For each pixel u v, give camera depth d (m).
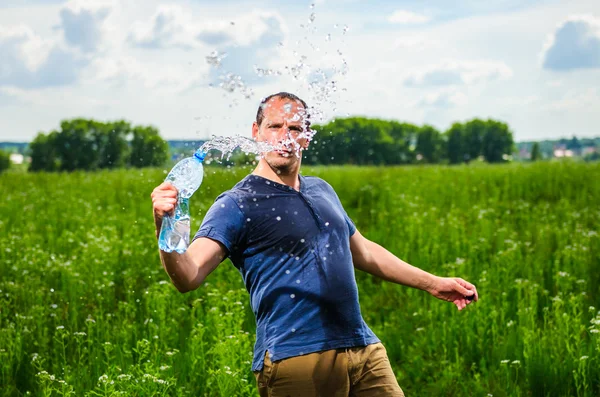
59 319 6.70
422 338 6.41
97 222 11.85
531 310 6.39
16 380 5.61
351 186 15.45
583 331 6.31
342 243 3.53
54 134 43.69
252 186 3.51
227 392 4.95
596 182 15.77
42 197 15.85
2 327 6.66
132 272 8.31
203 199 12.33
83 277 8.12
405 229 10.25
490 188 15.62
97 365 5.52
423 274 3.97
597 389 5.42
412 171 20.39
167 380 4.96
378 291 7.95
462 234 9.90
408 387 5.75
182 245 3.11
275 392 3.41
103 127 42.38
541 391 5.46
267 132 3.48
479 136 95.31
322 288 3.40
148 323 6.46
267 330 3.43
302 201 3.50
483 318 6.55
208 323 6.38
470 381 5.52
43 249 9.95
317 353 3.36
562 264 8.63
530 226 10.87
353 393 3.49
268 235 3.42
